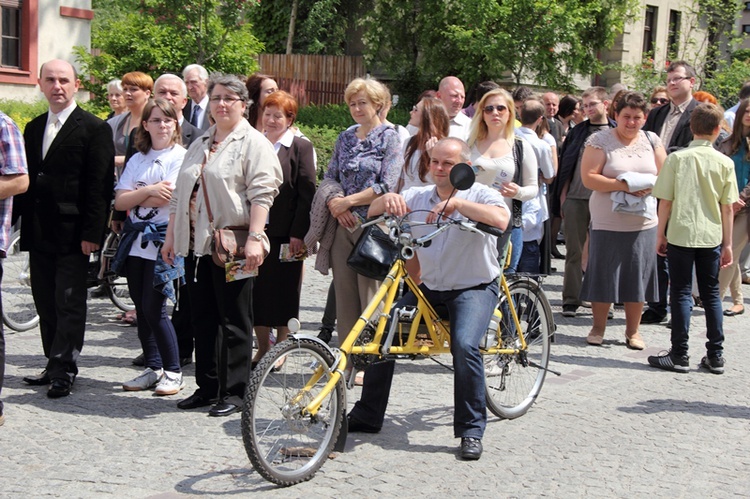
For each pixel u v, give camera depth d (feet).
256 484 32.07
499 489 32.30
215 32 110.52
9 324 53.36
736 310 65.72
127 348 50.24
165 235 42.09
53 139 41.63
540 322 41.96
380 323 34.58
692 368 50.67
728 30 174.09
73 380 41.93
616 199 52.60
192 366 47.39
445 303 36.42
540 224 57.16
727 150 63.00
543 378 42.14
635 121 53.47
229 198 38.04
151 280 41.70
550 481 33.17
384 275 37.47
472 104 69.72
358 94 43.34
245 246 38.14
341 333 44.04
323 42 180.65
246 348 39.47
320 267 44.42
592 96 62.64
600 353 53.21
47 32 129.59
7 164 36.60
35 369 45.70
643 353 53.67
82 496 30.53
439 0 146.41
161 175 42.96
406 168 44.34
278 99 45.39
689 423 40.68
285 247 45.37
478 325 35.47
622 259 53.67
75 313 41.70
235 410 39.47
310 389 32.53
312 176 45.50
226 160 38.22
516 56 137.90
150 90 57.47
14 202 42.55
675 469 34.91
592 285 54.29
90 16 134.31
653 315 61.77
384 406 37.76
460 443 36.22
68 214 41.45
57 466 33.09
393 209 34.71
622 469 34.68
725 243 49.90
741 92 73.51
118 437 36.29
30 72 127.24
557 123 79.41
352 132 44.27
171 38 109.60
